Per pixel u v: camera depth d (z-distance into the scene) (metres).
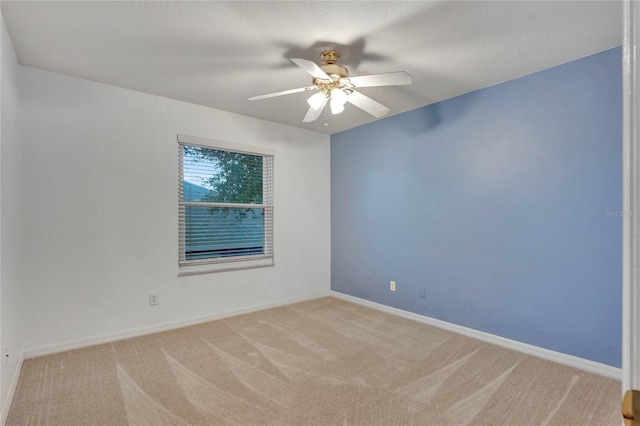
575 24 2.01
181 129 3.37
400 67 2.59
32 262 2.61
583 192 2.44
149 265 3.18
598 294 2.38
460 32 2.10
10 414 1.90
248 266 3.88
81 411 1.93
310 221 4.46
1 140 1.92
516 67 2.59
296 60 1.98
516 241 2.80
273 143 4.09
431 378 2.32
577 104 2.46
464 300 3.17
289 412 1.93
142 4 1.83
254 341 2.97
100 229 2.92
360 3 1.82
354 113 3.73
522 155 2.76
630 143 0.44
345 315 3.75
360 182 4.23
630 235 0.45
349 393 2.13
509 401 2.04
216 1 1.80
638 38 0.43
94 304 2.89
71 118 2.78
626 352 0.45
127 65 2.58
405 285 3.70
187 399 2.05
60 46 2.29
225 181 3.77
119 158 3.02
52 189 2.70
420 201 3.54
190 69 2.64
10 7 1.84
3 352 1.91
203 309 3.53
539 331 2.68
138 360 2.59
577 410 1.94
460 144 3.18
